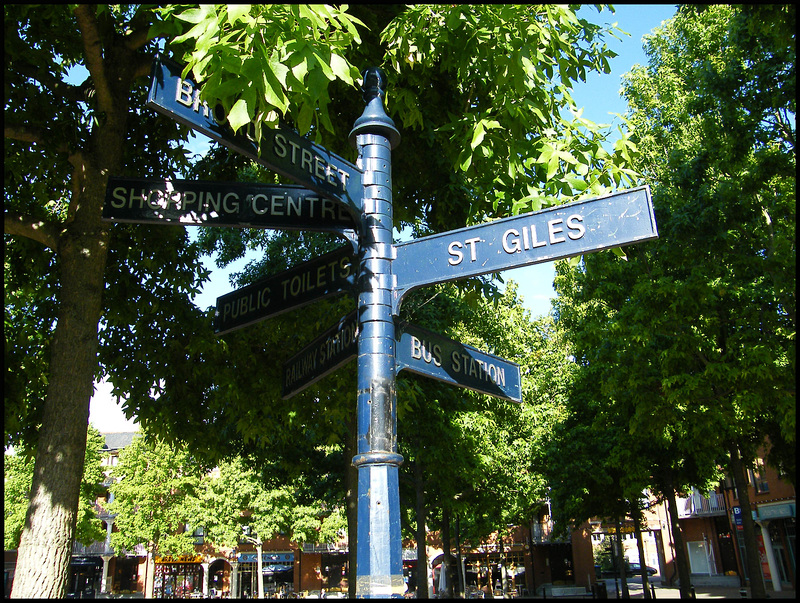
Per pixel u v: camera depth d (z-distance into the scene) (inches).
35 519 138.2
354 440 417.7
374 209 111.6
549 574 1646.2
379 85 122.3
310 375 126.3
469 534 1210.0
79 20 170.4
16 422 233.6
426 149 242.8
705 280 473.7
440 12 174.1
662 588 1339.8
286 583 1905.8
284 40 102.2
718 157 488.7
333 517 1444.4
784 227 484.4
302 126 106.0
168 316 296.8
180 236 282.2
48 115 198.8
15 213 171.5
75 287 163.6
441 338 120.3
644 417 550.6
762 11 271.6
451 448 581.3
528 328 906.1
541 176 187.8
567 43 175.5
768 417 564.1
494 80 172.6
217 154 277.4
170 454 1483.8
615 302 586.2
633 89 652.1
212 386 334.3
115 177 122.2
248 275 550.6
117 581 1910.7
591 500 869.8
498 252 106.1
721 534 1448.1
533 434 836.6
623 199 102.2
